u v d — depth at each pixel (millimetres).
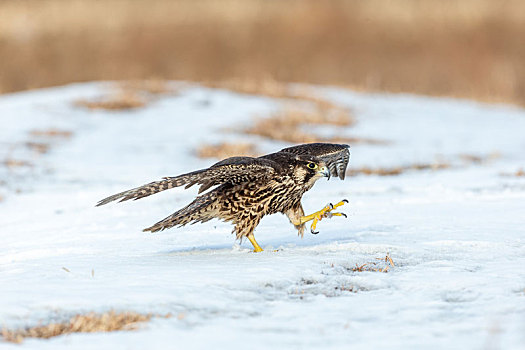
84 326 6168
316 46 45406
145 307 6801
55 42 44406
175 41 44906
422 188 15695
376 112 31922
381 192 15500
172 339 5836
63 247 10500
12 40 45188
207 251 9734
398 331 6047
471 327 6047
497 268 8273
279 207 9461
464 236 10203
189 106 30688
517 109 34719
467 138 26781
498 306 6699
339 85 39438
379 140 25984
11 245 11242
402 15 49219
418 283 7742
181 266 8594
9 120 26656
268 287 7730
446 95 37656
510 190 14656
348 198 14617
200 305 6926
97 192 16688
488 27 47062
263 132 26562
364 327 6219
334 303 7062
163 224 9039
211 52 43969
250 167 8688
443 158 22188
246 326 6270
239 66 41906
